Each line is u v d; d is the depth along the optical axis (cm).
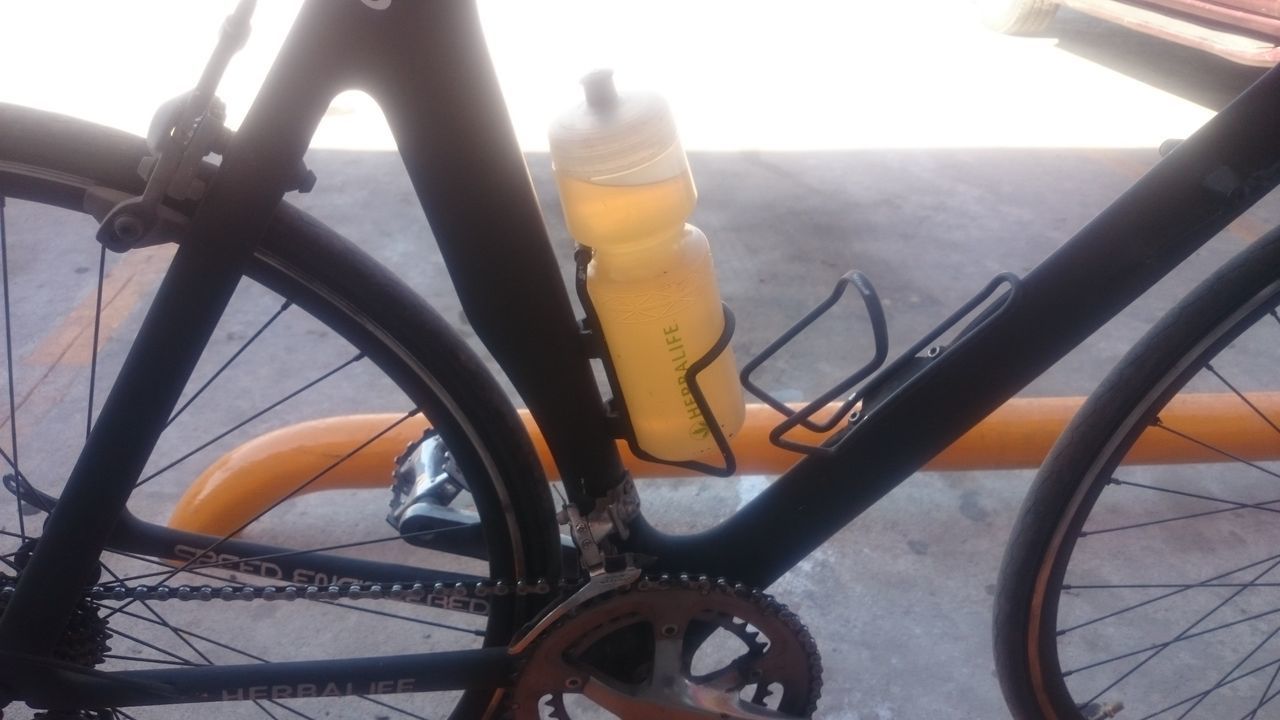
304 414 222
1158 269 95
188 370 92
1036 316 98
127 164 90
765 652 112
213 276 88
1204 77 414
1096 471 110
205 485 176
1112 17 405
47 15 484
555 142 84
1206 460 187
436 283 270
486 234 89
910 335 247
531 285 92
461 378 101
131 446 94
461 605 115
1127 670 162
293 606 172
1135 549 185
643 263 89
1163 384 106
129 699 105
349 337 100
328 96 83
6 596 102
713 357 94
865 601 174
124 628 166
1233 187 91
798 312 257
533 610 115
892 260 281
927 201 313
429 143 84
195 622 169
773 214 307
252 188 85
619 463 108
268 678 108
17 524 188
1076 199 313
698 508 196
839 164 339
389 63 81
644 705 109
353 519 193
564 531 142
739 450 184
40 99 397
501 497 108
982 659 163
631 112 83
